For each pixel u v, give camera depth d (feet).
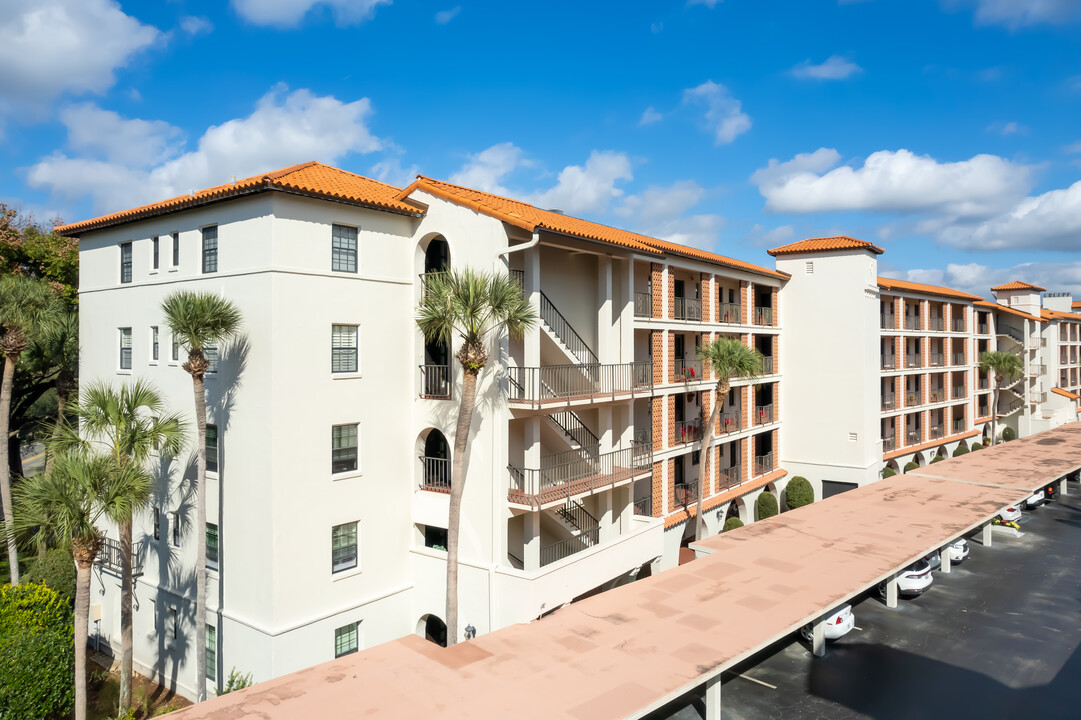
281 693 45.29
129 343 78.95
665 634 54.34
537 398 67.77
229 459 65.21
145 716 66.44
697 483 107.04
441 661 49.90
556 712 42.22
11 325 76.33
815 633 67.77
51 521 52.95
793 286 133.69
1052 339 224.33
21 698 57.21
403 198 73.15
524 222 64.39
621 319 83.10
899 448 150.00
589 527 83.87
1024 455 142.82
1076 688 60.90
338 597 66.28
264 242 61.31
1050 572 96.12
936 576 94.27
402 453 72.38
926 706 57.82
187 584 70.33
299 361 62.80
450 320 60.44
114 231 80.07
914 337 161.89
